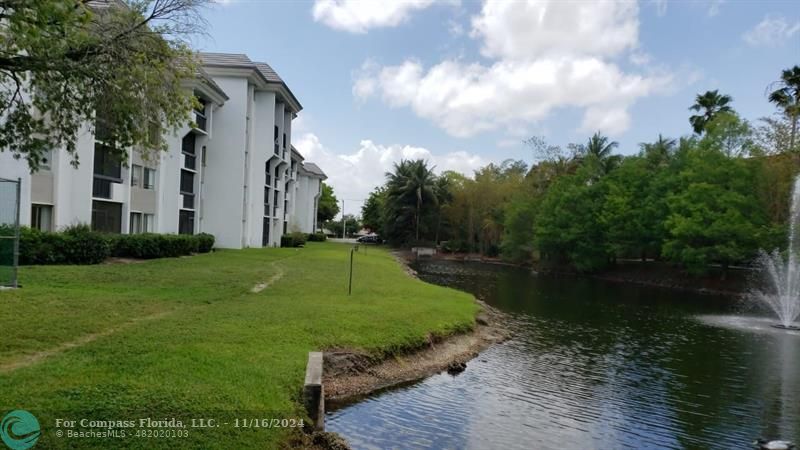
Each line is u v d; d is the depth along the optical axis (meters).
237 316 12.85
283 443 7.18
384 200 82.38
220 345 10.01
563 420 10.64
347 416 9.79
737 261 38.34
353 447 8.45
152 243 26.52
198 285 17.72
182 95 10.91
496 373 13.71
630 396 12.52
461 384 12.48
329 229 121.25
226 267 24.80
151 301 13.73
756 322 24.27
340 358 11.63
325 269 28.58
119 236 24.86
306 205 77.62
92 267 19.98
